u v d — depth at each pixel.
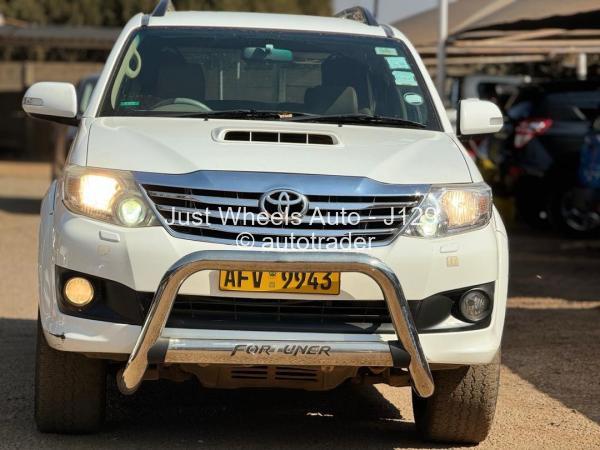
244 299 10.46
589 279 24.66
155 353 10.18
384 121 12.99
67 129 36.50
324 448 11.72
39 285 11.23
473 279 10.99
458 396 11.56
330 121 12.86
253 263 10.12
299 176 10.77
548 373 15.72
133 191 10.68
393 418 13.27
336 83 13.47
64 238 10.77
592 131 27.45
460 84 41.16
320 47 13.97
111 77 13.19
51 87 12.99
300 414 13.29
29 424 12.20
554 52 36.31
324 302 10.56
